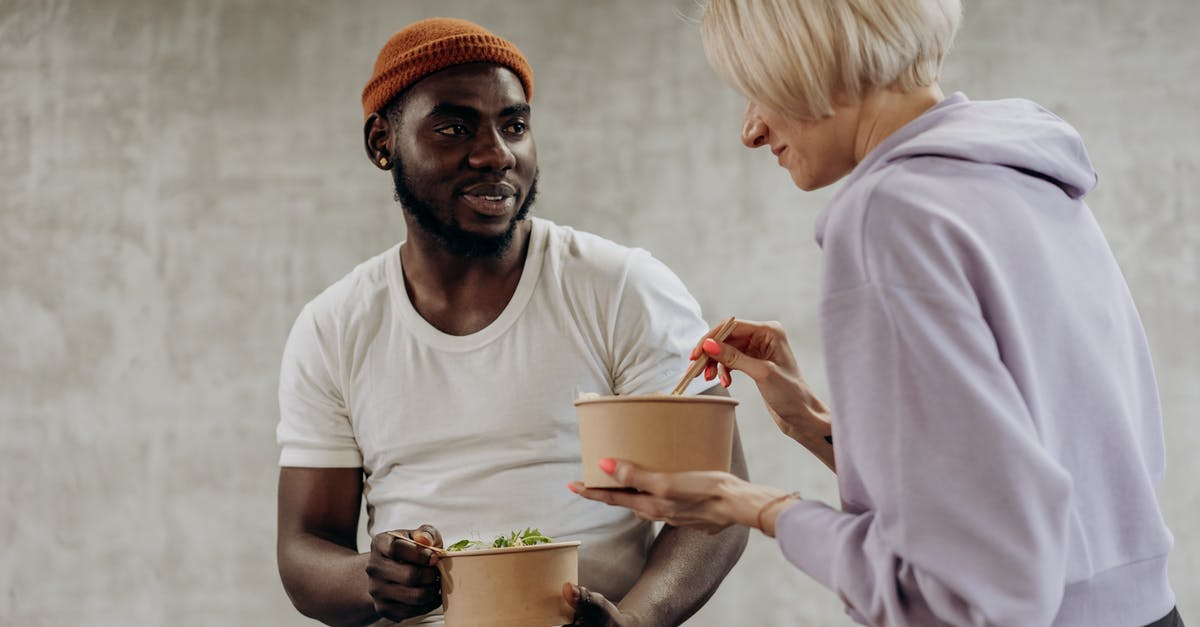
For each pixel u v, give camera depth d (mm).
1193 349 3387
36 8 3615
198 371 3438
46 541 3363
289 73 3564
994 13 3539
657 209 3484
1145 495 949
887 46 982
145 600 3334
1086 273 971
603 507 1629
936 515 833
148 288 3479
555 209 3486
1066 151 1000
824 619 3281
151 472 3391
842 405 903
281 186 3512
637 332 1633
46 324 3467
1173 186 3453
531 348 1628
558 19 3568
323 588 1590
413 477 1646
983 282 872
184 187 3521
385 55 1664
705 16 1059
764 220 3471
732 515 1011
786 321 3426
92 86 3578
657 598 1502
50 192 3527
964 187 917
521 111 1617
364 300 1701
